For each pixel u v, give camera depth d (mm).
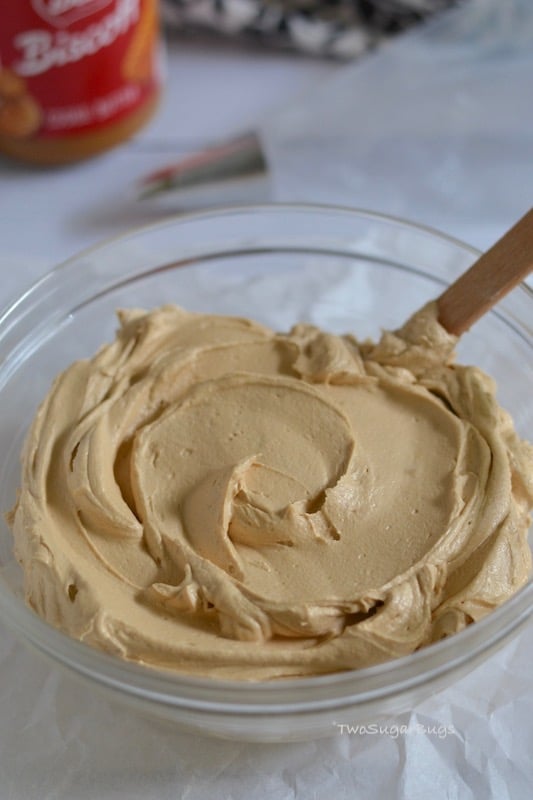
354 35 617
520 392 467
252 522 409
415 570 398
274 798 410
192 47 630
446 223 573
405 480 418
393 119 596
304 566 403
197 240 502
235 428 430
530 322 460
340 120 595
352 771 414
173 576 405
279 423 430
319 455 423
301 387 436
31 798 410
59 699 427
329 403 433
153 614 397
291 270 524
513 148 592
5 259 536
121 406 438
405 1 604
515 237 419
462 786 411
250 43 629
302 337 457
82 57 543
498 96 597
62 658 382
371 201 583
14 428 465
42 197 581
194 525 412
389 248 508
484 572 397
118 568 407
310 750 418
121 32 547
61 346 489
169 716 386
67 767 415
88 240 568
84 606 393
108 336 501
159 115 607
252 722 375
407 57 600
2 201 579
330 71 626
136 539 410
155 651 388
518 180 585
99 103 562
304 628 391
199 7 608
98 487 415
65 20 530
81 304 489
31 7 523
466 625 391
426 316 444
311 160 591
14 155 583
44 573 402
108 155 594
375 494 415
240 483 414
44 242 566
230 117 608
